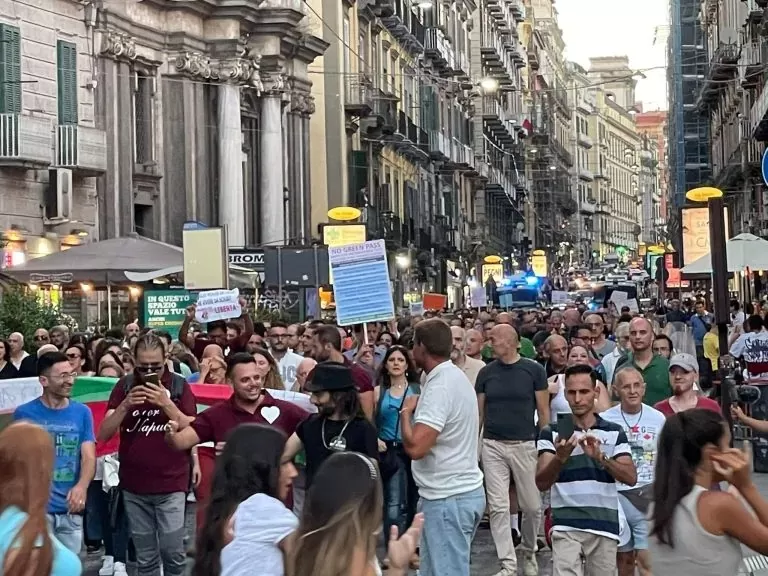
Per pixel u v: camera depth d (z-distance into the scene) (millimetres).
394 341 17484
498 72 85562
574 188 146375
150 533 10000
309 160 45344
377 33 55250
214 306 17969
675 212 90562
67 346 16688
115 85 33531
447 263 66188
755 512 6227
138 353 9750
